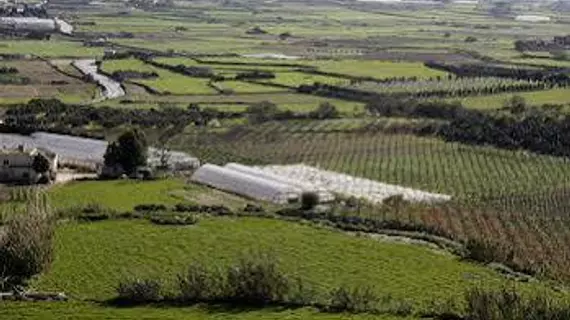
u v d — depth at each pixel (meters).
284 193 179.38
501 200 183.25
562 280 127.44
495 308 103.19
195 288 112.12
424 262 134.62
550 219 166.25
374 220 159.88
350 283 122.69
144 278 119.88
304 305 109.50
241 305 109.12
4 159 192.75
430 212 169.12
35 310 105.62
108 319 102.44
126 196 177.25
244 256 134.25
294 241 145.00
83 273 124.75
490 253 137.62
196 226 153.88
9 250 121.50
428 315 106.31
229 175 191.12
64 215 156.88
